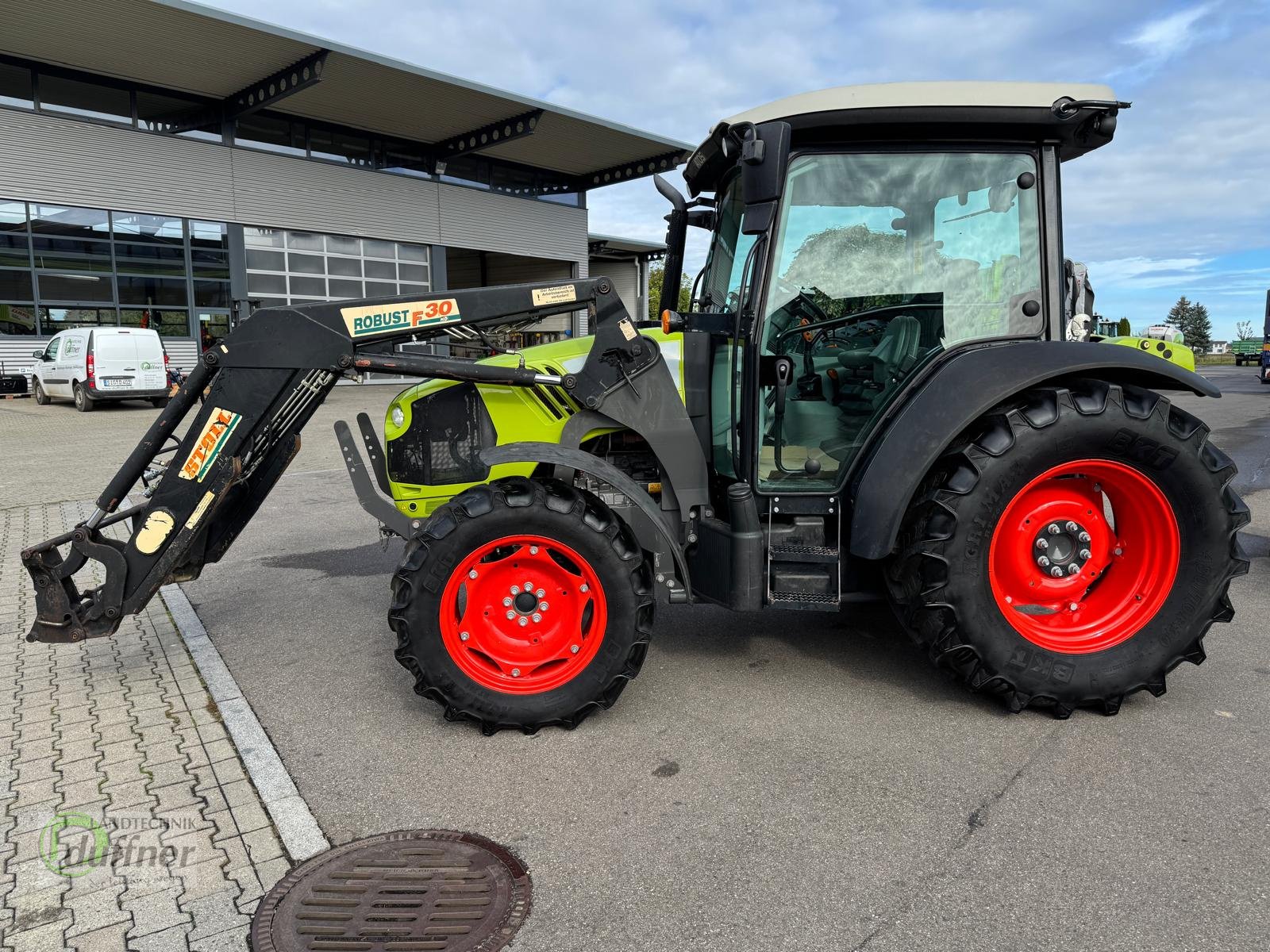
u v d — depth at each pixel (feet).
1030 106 9.96
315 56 52.49
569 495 10.14
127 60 52.70
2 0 44.45
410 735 10.33
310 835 8.25
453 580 9.87
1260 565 17.11
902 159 10.55
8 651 13.39
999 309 10.94
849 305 10.78
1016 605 10.56
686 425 11.18
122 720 10.96
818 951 6.47
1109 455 9.90
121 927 7.01
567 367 11.04
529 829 8.23
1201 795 8.52
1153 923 6.66
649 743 9.93
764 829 8.10
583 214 86.02
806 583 10.28
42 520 22.25
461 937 6.75
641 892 7.23
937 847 7.73
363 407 50.42
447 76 57.21
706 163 11.78
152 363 51.78
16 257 53.47
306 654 13.23
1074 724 10.20
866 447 10.70
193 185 59.52
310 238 66.23
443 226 74.28
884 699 11.00
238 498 12.21
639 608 10.07
